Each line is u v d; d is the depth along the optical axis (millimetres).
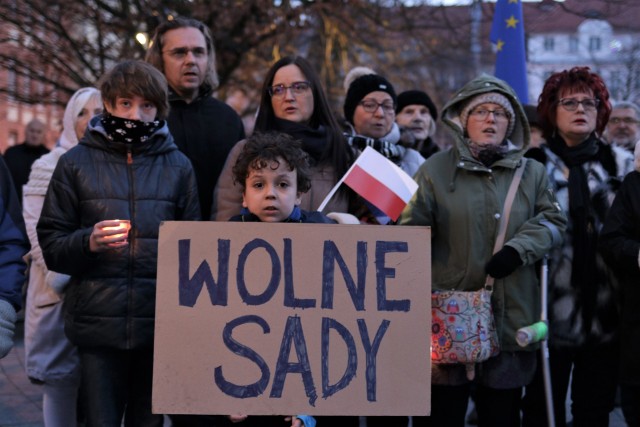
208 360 3854
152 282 4602
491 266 4910
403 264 3936
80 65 14258
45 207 4648
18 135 27656
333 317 3902
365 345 3895
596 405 5547
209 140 5840
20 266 4164
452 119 5465
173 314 3865
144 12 13398
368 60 19891
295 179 4266
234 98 20234
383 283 3926
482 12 15625
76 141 6027
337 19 15281
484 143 5156
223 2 13516
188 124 5801
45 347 5527
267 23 14141
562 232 5152
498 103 5164
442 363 4883
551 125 5875
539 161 5805
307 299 3902
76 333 4578
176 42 5754
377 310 3914
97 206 4578
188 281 3879
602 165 5723
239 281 3893
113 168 4637
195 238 3895
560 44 27766
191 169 4887
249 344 3865
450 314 4863
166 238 3885
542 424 5477
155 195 4656
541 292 5184
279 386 3854
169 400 3838
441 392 5035
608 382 5543
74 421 5707
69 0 13203
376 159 5086
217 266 3893
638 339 5070
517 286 5059
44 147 12461
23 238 4238
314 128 5512
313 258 3918
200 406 3838
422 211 5184
